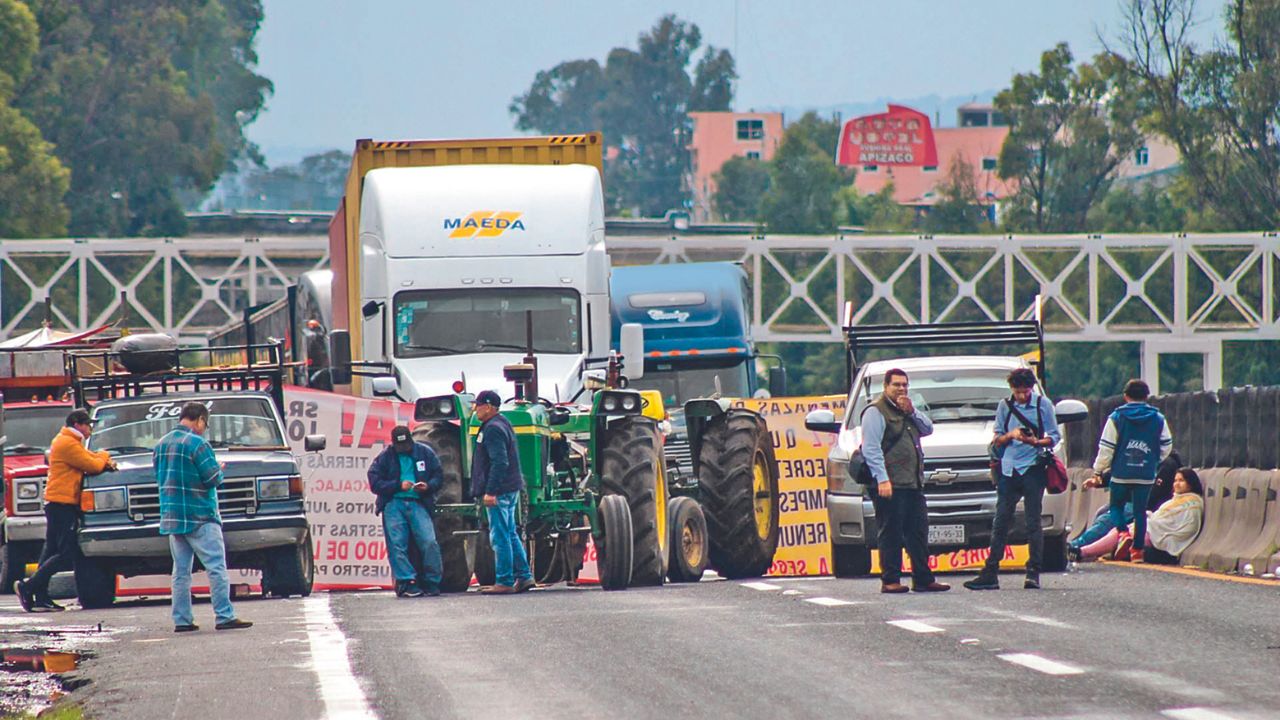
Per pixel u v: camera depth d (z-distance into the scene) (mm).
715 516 73125
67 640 54531
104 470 69938
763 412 83250
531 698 37188
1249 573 69500
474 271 83812
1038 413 62688
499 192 85625
